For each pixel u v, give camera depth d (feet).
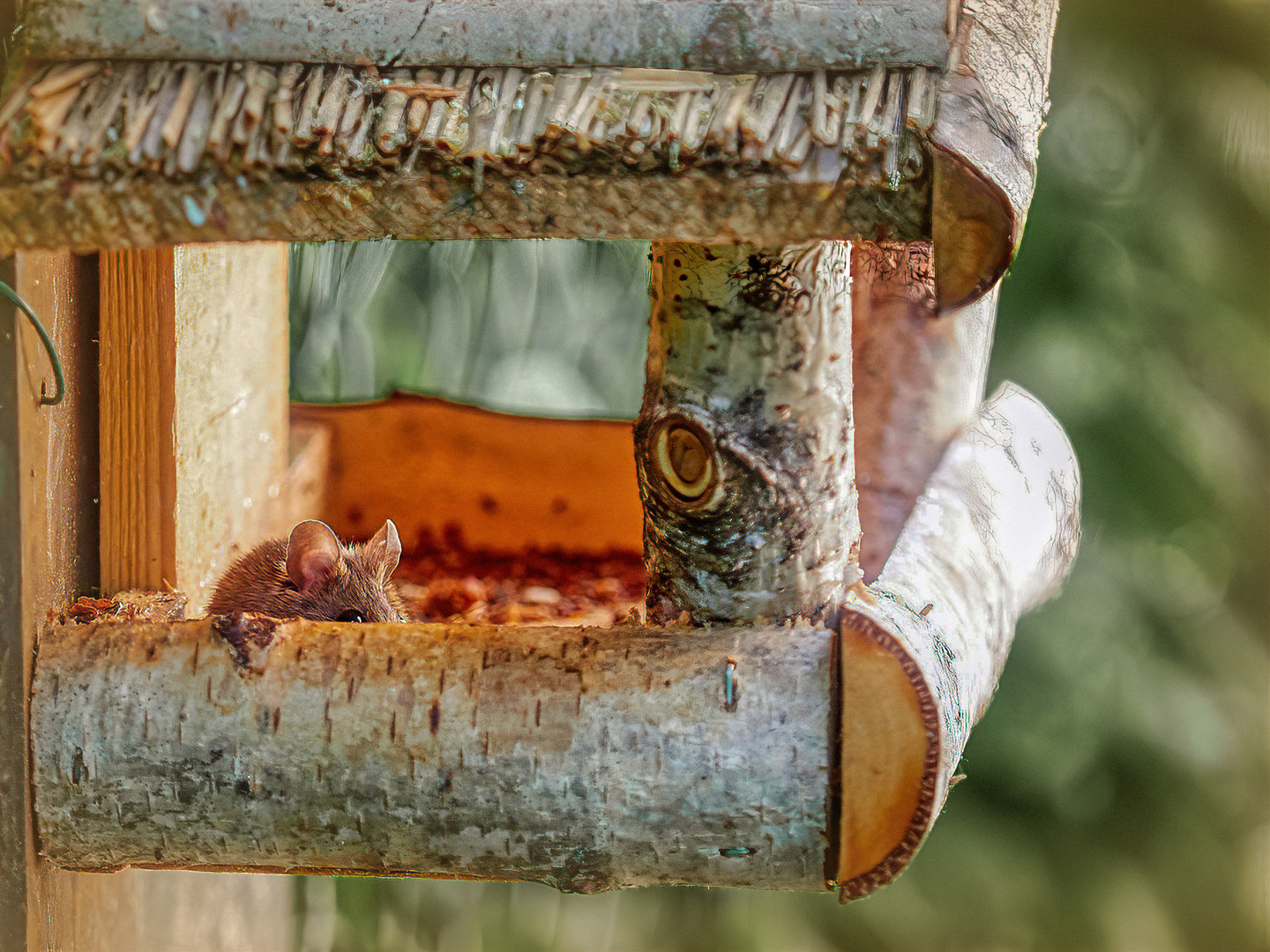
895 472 7.00
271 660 6.34
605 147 6.10
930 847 12.53
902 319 6.99
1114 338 11.75
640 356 12.26
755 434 6.30
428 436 7.25
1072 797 12.53
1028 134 6.11
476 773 6.31
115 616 6.44
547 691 6.31
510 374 12.14
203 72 6.15
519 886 13.57
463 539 7.27
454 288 11.99
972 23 6.15
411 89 6.13
